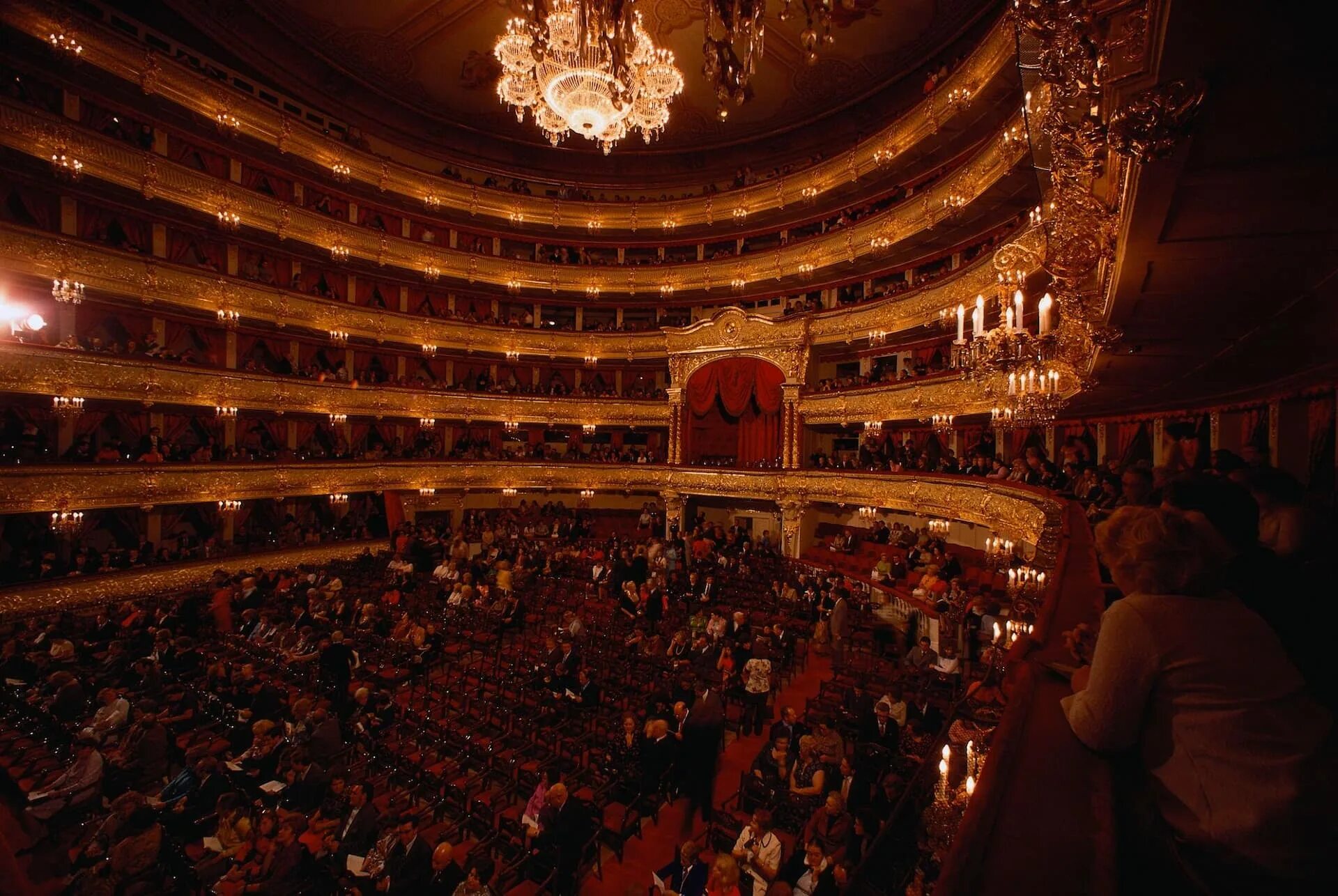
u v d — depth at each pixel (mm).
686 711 10914
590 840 8836
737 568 23625
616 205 32156
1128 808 2000
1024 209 19391
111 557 18281
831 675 16266
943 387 20078
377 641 15727
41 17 17328
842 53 24328
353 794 8641
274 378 23266
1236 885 1648
